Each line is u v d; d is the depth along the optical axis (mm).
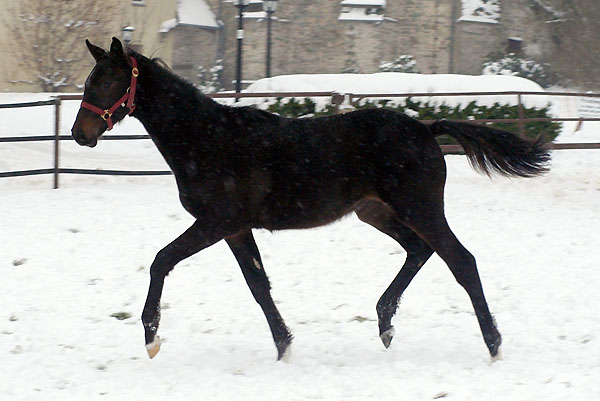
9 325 7195
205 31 39125
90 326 7188
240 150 6066
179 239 6090
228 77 40750
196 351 6547
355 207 6266
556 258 9289
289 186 6070
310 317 7473
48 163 14578
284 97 14609
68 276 8641
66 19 30906
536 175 6281
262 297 6309
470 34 40750
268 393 5422
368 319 7438
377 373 5836
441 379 5680
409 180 6016
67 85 31125
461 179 13781
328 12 40812
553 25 38812
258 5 40500
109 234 10039
